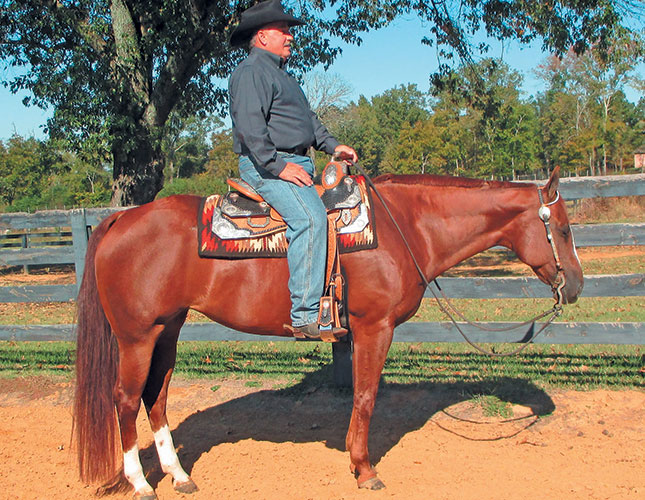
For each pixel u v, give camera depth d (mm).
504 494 3275
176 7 11797
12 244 15977
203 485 3566
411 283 3375
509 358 5719
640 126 59281
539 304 9383
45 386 5598
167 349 3633
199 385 5453
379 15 13539
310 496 3357
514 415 4465
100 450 3359
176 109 15984
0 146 42094
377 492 3354
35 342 7258
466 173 48969
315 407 4852
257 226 3285
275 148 3145
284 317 3354
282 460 3873
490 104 15242
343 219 3287
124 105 12352
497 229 3566
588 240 4777
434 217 3559
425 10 13930
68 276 15133
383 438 4180
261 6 3242
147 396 3619
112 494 3527
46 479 3713
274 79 3201
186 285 3361
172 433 4453
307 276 3145
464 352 6035
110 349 3438
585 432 4113
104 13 13398
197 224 3367
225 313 3400
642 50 12008
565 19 12344
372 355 3355
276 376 5562
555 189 3420
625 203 18766
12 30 12695
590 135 46750
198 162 80375
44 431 4570
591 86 53188
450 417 4508
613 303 9109
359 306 3309
